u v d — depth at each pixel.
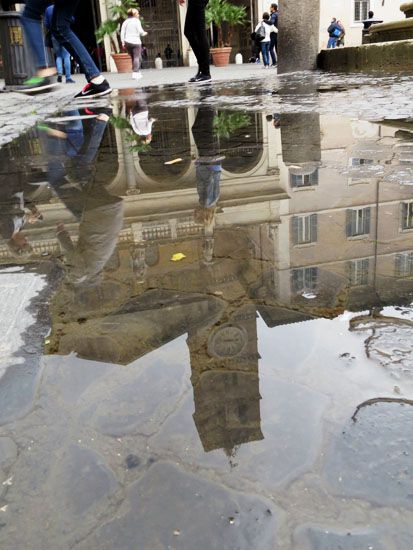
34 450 0.87
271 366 1.07
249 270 1.62
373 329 1.21
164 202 2.48
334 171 2.90
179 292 1.47
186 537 0.70
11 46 8.94
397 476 0.78
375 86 7.50
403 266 1.60
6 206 2.52
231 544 0.69
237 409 0.93
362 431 0.87
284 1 11.41
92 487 0.79
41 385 1.04
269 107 6.08
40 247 1.94
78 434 0.90
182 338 1.20
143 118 5.78
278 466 0.80
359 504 0.73
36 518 0.74
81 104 7.65
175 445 0.86
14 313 1.38
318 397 0.96
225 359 1.10
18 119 5.95
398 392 0.97
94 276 1.62
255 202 2.39
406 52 9.23
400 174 2.75
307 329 1.22
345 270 1.59
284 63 12.02
